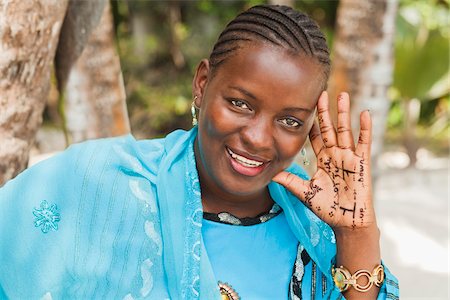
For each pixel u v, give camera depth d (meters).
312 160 4.40
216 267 1.82
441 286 5.21
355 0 3.73
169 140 1.87
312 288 1.94
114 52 3.34
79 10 3.16
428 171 9.30
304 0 11.84
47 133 11.21
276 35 1.63
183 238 1.75
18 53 2.26
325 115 1.82
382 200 7.87
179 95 11.77
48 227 1.78
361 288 1.87
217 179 1.73
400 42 9.50
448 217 7.15
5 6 2.20
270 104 1.63
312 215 2.00
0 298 1.82
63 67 3.28
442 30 11.05
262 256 1.87
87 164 1.81
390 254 5.98
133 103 11.77
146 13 11.98
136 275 1.75
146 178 1.81
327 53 1.70
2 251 1.79
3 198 1.83
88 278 1.74
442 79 9.62
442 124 11.88
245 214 1.88
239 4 12.02
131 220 1.77
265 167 1.72
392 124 12.33
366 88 3.80
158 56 12.05
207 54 11.98
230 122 1.65
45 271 1.75
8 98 2.28
